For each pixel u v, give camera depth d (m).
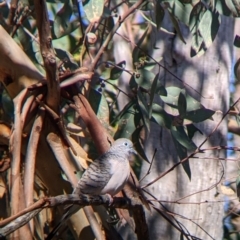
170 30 12.52
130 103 11.47
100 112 11.47
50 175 9.94
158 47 12.59
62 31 11.16
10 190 8.77
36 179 11.99
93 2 10.00
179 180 12.09
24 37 12.47
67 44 13.18
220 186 12.14
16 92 10.34
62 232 11.71
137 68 11.92
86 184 9.84
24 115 9.30
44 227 12.40
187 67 12.41
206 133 12.24
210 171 12.15
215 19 10.30
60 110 9.55
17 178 8.74
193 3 11.08
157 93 10.75
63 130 9.55
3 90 12.40
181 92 10.62
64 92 9.70
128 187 9.95
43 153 9.74
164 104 12.05
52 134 9.52
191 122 11.19
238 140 16.00
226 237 13.97
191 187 12.04
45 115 9.47
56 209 12.05
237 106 13.49
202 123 12.27
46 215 12.20
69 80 9.62
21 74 10.22
